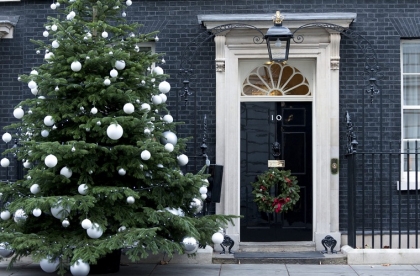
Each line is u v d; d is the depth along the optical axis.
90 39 8.57
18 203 8.27
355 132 10.91
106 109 8.78
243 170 11.18
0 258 8.71
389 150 10.92
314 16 10.65
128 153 8.31
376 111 10.93
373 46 10.95
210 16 10.71
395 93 10.93
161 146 8.34
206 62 11.06
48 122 8.35
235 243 10.85
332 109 10.84
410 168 11.08
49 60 8.62
